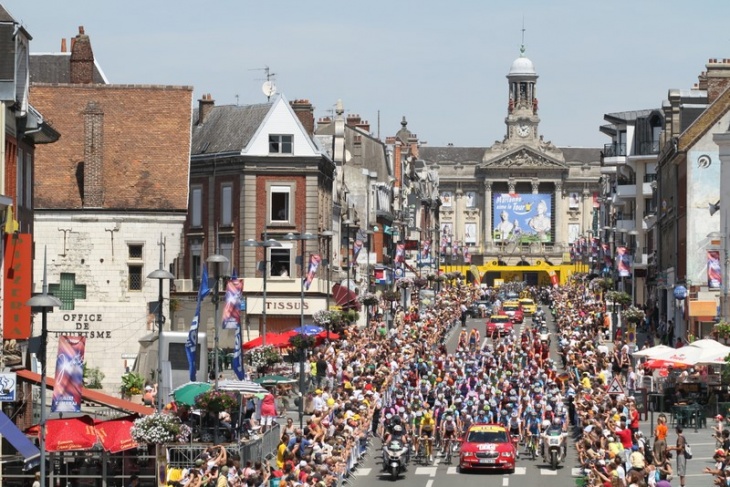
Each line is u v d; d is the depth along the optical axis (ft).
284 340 336.08
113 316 331.57
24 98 223.10
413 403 271.69
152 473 202.39
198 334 260.83
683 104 482.69
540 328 515.50
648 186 547.90
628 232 518.37
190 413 221.25
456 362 366.22
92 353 330.34
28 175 238.89
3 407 205.05
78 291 332.19
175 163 343.87
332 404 276.62
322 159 424.87
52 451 186.29
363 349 364.79
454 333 546.26
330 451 226.58
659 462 213.25
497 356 390.21
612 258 620.49
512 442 262.26
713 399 292.61
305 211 419.74
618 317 494.59
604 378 306.76
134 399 270.87
